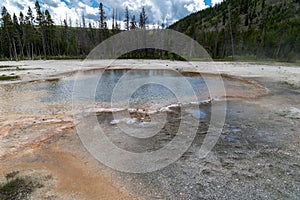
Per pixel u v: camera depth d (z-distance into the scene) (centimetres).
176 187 336
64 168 388
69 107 802
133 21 3684
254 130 576
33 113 721
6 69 2081
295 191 324
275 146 481
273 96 992
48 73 1820
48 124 607
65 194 316
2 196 310
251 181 350
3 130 559
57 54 4341
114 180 354
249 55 3584
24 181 346
